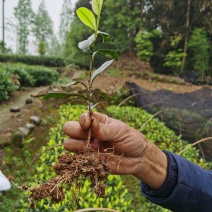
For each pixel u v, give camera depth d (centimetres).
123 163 96
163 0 1373
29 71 889
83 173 84
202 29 1291
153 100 665
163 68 1390
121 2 1480
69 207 227
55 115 597
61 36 2347
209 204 99
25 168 358
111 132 91
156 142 502
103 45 1483
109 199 268
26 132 418
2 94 605
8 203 275
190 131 531
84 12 85
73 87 757
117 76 1216
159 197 101
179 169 99
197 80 1195
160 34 1373
